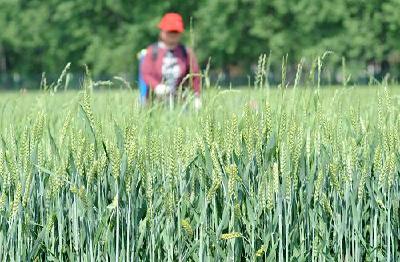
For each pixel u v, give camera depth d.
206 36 57.38
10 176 3.32
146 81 8.43
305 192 3.57
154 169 3.53
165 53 8.45
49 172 3.36
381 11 54.09
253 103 4.18
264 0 55.47
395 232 3.57
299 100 4.07
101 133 3.55
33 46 62.44
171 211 3.36
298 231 3.52
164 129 4.27
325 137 3.69
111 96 4.85
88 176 3.32
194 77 7.31
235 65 59.28
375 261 3.53
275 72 55.50
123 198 3.36
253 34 55.94
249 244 3.46
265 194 3.42
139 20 58.22
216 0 56.12
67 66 4.49
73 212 3.46
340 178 3.58
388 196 3.48
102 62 59.19
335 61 54.25
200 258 3.31
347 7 54.19
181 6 58.00
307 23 54.75
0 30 62.97
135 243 3.40
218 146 3.44
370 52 54.22
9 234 3.28
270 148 3.45
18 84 66.31
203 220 3.34
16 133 4.02
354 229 3.51
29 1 62.41
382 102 3.69
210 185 3.52
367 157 3.59
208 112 3.90
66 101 4.75
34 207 3.56
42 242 3.49
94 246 3.39
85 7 60.00
